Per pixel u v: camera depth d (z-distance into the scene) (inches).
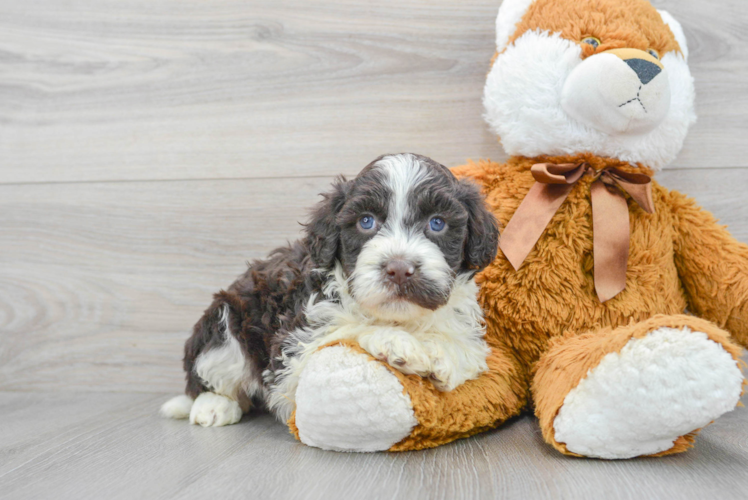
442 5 98.1
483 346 70.4
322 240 65.9
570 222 73.2
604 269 71.2
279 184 101.5
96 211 105.0
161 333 103.3
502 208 76.5
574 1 75.4
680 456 58.2
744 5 93.1
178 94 103.6
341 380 57.1
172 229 103.5
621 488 49.0
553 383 62.2
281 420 77.1
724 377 51.3
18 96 106.7
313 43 100.8
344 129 100.3
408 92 99.0
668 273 74.7
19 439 71.5
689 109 78.8
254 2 101.7
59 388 104.8
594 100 69.7
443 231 62.1
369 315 64.6
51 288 105.4
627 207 74.2
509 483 50.9
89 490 52.6
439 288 58.1
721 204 93.7
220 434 72.0
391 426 58.3
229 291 77.4
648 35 74.0
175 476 55.7
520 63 75.5
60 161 105.7
